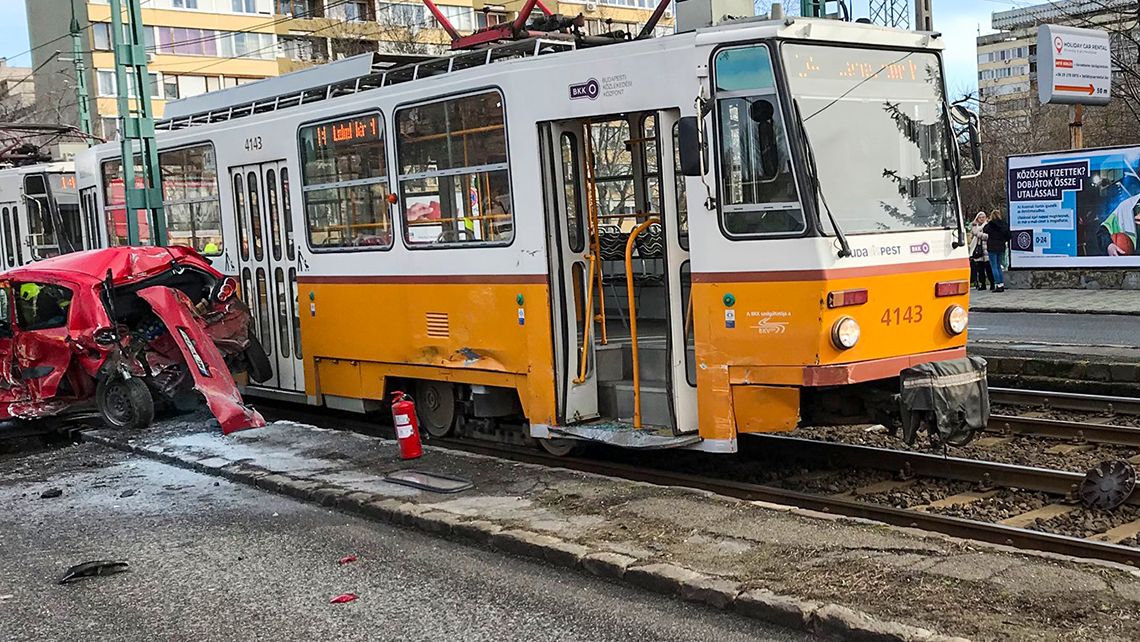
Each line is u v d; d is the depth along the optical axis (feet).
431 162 31.35
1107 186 68.13
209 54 176.24
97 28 165.99
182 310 35.96
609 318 32.48
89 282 36.37
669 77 25.66
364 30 177.37
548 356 28.60
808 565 18.94
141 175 44.91
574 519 22.74
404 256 32.58
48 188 60.44
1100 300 63.41
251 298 39.42
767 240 24.73
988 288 75.41
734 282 25.26
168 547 23.57
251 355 38.24
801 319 24.47
